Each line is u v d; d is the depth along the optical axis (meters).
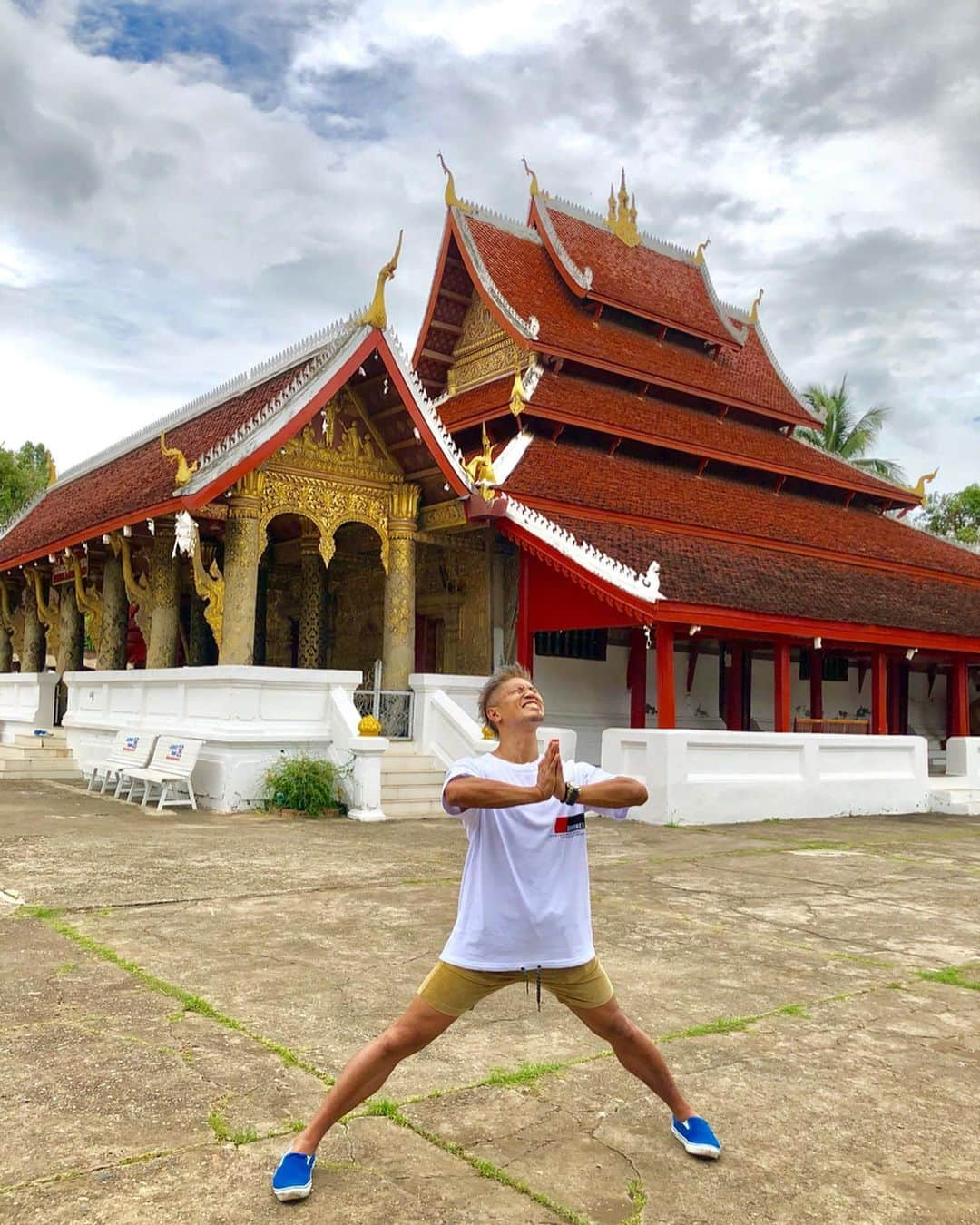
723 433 24.83
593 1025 3.55
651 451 22.48
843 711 26.53
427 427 16.59
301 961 6.04
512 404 19.72
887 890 9.30
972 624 21.56
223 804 13.30
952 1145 3.82
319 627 20.11
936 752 28.36
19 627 25.22
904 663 28.34
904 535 26.75
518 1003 5.48
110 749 16.80
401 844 10.92
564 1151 3.65
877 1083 4.44
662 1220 3.19
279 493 16.03
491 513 16.95
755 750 15.27
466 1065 4.47
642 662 20.22
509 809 3.35
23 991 5.29
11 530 25.61
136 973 5.67
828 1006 5.57
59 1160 3.44
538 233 26.86
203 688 14.20
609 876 9.69
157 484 15.79
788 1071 4.55
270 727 13.80
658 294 27.27
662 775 14.01
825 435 43.59
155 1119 3.78
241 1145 3.59
